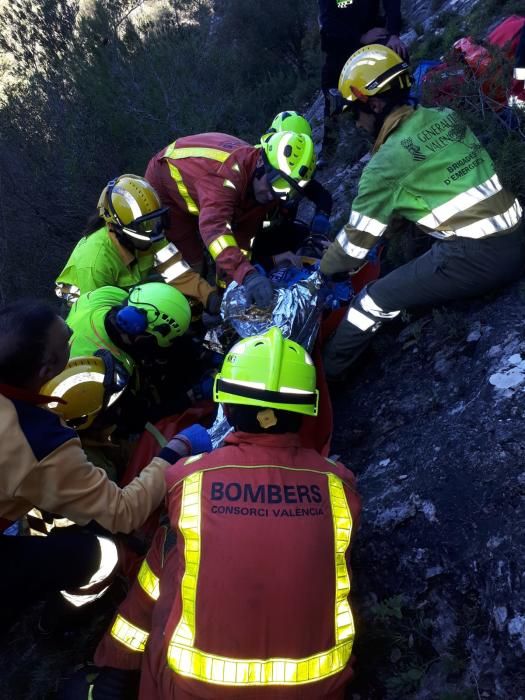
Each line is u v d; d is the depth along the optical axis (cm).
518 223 267
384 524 238
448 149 256
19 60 734
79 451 200
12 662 277
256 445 193
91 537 236
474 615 208
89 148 632
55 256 660
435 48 515
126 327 265
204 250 400
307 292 293
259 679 172
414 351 305
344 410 311
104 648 220
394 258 360
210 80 708
